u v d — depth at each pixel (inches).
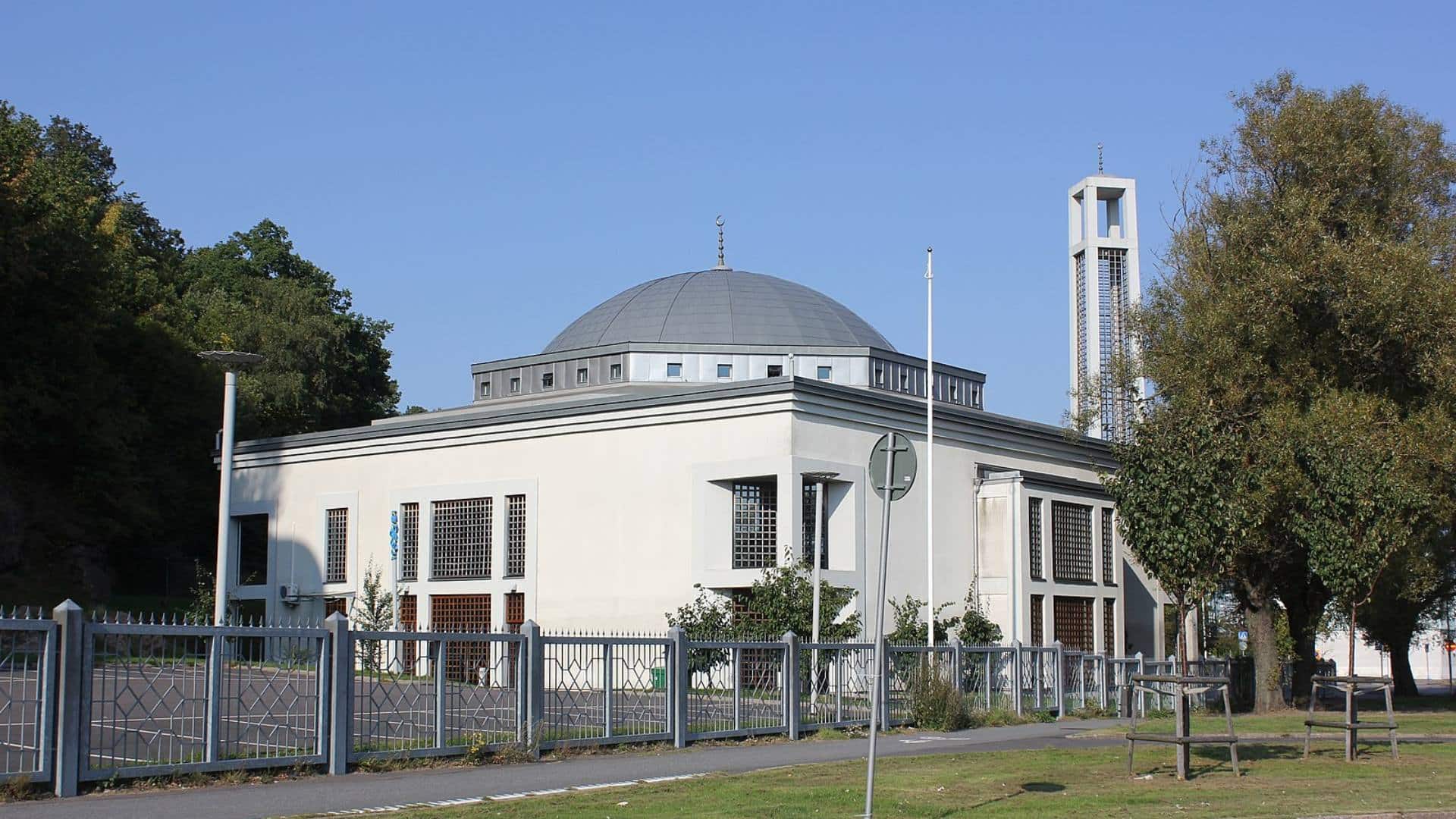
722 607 1386.6
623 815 496.4
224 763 583.5
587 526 1521.9
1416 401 1245.1
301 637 620.4
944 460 1593.3
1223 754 756.6
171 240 3006.9
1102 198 2458.2
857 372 1961.1
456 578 1627.7
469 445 1637.6
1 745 513.0
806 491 1440.7
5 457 1923.0
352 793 558.6
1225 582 1254.9
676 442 1467.8
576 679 746.8
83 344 1914.4
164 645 574.2
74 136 2923.2
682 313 2068.2
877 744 841.5
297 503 1802.4
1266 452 1104.2
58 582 1934.1
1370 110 1278.3
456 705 685.9
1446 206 1311.5
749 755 749.3
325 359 2753.4
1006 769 663.1
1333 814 506.0
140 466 2177.7
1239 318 1244.5
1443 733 916.6
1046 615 1595.7
